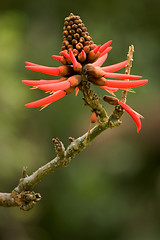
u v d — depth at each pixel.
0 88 8.97
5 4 13.38
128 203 10.82
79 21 2.20
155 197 10.78
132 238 10.17
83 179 11.39
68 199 11.24
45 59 12.34
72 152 2.32
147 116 11.47
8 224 10.30
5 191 9.24
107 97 2.24
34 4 13.24
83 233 10.80
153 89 11.77
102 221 10.71
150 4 12.97
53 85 2.02
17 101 9.18
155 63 12.17
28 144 9.73
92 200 11.03
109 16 12.77
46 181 11.60
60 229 11.06
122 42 12.27
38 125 11.58
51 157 11.72
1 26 9.77
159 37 12.65
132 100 11.53
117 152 11.55
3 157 8.77
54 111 11.86
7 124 9.07
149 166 11.26
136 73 11.70
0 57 9.33
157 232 10.12
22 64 11.81
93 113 2.24
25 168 2.36
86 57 2.17
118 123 2.28
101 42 12.16
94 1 12.93
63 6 13.02
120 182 11.20
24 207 2.36
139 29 12.65
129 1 12.96
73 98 11.77
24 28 12.22
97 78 2.12
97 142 11.92
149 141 11.39
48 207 11.36
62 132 11.91
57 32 12.80
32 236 10.70
